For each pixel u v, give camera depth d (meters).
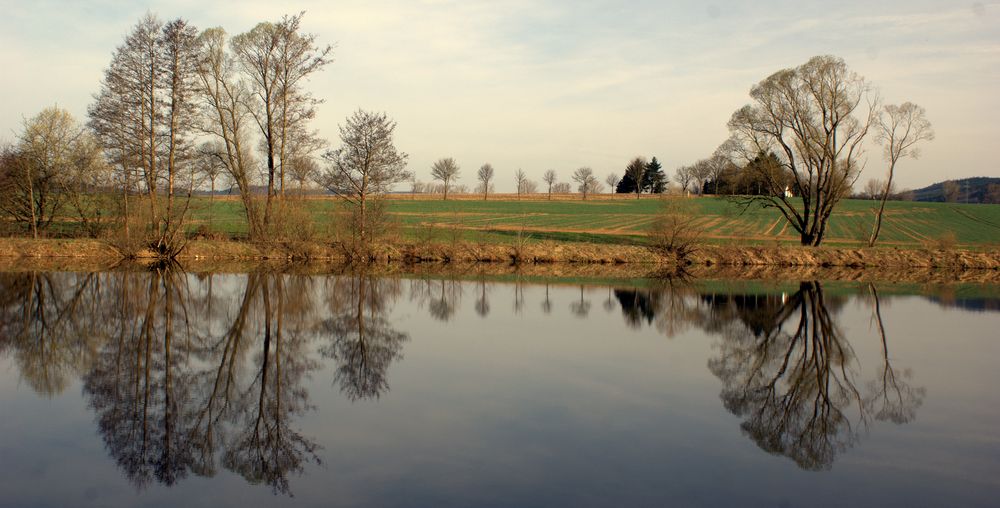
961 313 23.38
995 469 8.59
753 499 7.42
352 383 12.04
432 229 47.66
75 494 7.21
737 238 58.97
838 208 81.12
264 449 8.63
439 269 38.19
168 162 35.31
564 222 72.69
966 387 12.99
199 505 6.96
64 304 20.91
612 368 13.73
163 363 13.41
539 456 8.53
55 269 31.36
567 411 10.55
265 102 39.19
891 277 38.59
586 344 16.34
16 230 40.78
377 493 7.29
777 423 10.29
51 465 8.02
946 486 8.02
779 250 46.00
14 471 7.82
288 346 15.38
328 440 9.02
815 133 43.84
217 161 39.78
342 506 6.96
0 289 23.97
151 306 20.75
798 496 7.55
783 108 43.41
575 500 7.19
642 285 31.80
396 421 9.87
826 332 19.22
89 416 9.95
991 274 41.16
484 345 15.95
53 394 11.07
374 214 41.50
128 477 7.70
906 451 9.25
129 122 33.06
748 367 14.33
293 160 39.50
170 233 37.25
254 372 12.78
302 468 8.00
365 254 41.09
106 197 39.06
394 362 13.88
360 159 39.41
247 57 38.47
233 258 39.06
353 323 18.77
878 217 50.28
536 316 20.94
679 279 35.34
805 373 13.99
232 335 16.52
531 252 45.34
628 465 8.30
